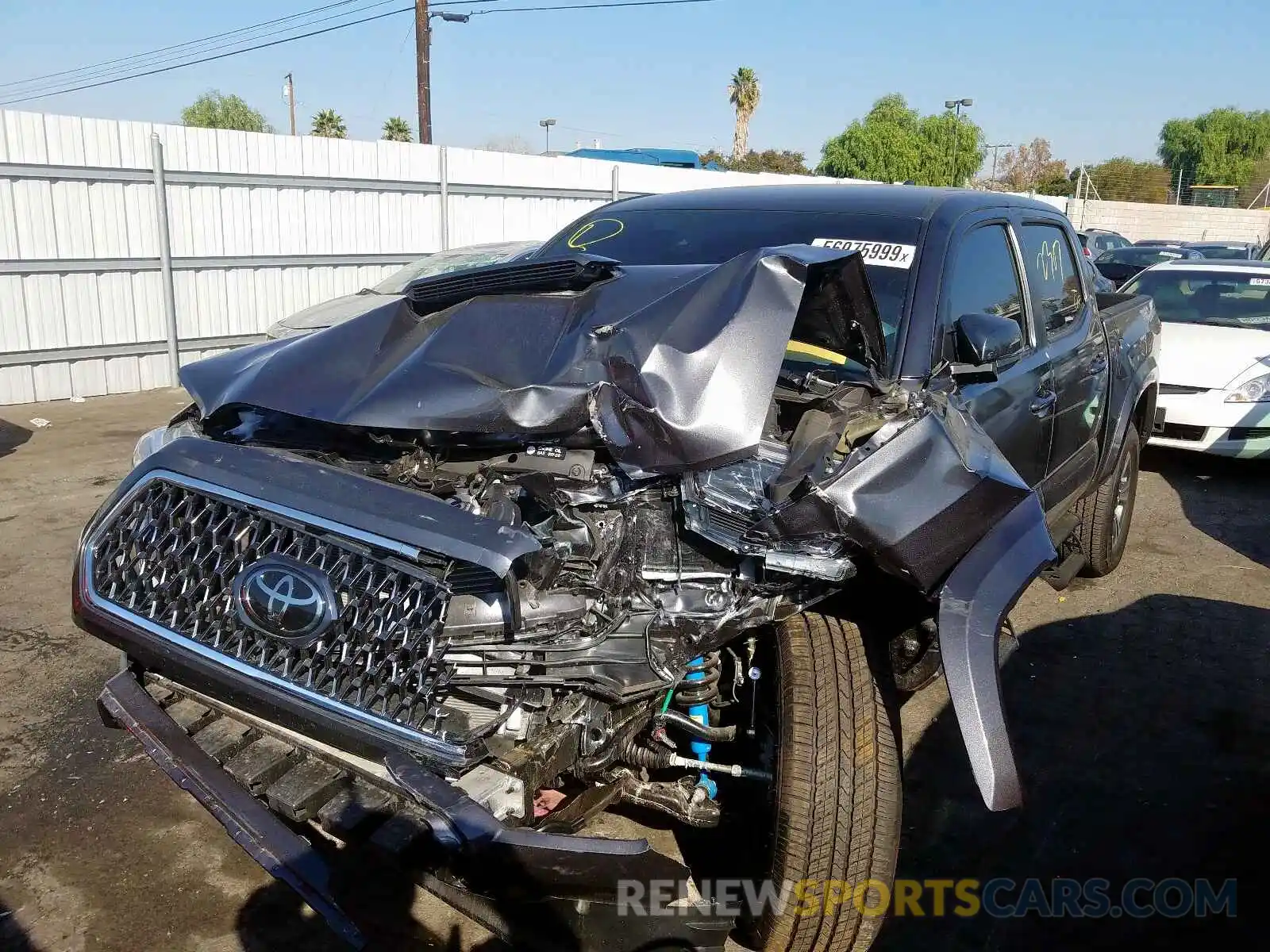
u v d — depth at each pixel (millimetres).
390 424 2559
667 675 2369
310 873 2139
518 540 2145
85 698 4012
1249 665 4566
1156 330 6031
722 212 3939
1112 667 4523
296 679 2316
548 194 14617
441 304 3016
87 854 3082
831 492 2301
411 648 2180
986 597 2402
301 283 12258
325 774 2326
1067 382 4164
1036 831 3326
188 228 11102
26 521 6078
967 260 3604
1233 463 8445
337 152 12195
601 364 2555
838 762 2434
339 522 2270
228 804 2271
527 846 2033
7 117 9578
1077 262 4922
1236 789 3590
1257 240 37812
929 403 2693
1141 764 3736
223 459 2539
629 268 3010
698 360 2451
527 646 2254
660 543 2482
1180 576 5727
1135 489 5723
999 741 2244
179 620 2504
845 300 2838
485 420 2508
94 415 9586
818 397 2814
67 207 10141
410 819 2133
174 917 2822
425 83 20250
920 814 3396
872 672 2547
